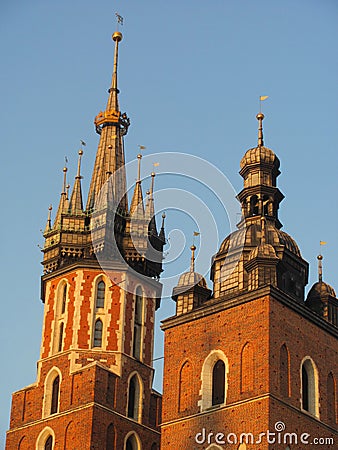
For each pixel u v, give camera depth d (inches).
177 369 4377.5
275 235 4603.8
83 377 4623.5
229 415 4165.8
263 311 4242.1
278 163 4842.5
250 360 4205.2
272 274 4340.6
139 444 4645.7
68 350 4722.0
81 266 4859.7
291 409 4156.0
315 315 4379.9
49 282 4926.2
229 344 4284.0
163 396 4362.7
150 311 4913.9
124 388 4690.0
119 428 4601.4
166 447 4266.7
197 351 4355.3
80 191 5064.0
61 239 4958.2
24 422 4702.3
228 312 4338.1
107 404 4601.4
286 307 4298.7
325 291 4527.6
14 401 4771.2
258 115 4921.3
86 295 4817.9
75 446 4507.9
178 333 4439.0
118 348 4734.3
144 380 4776.1
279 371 4180.6
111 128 5280.5
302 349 4293.8
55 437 4581.7
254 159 4810.5
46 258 4975.4
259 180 4773.6
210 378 4298.7
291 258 4581.7
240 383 4192.9
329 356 4394.7
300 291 4566.9
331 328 4429.1
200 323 4394.7
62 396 4645.7
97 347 4736.7
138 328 4857.3
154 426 4734.3
